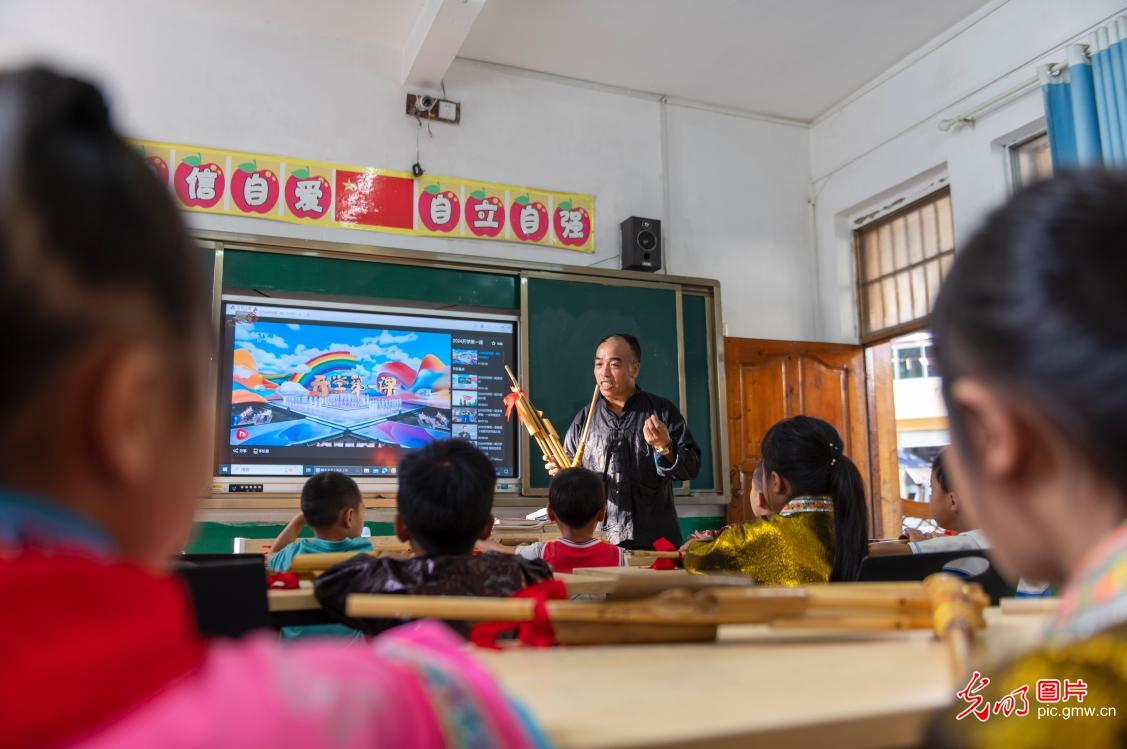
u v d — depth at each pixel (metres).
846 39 5.03
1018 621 0.73
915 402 6.43
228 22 4.56
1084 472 0.32
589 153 5.29
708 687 0.49
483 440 4.62
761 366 5.42
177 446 0.28
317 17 4.59
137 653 0.23
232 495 4.05
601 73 5.30
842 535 1.67
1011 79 4.54
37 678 0.21
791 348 5.50
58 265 0.24
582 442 3.54
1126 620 0.28
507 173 5.03
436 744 0.26
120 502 0.27
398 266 4.56
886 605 0.70
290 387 4.26
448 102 4.90
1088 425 0.31
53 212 0.25
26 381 0.24
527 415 3.67
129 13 4.39
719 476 5.08
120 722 0.22
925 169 5.07
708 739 0.40
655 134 5.51
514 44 4.95
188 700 0.23
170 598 0.26
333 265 4.43
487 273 4.75
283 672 0.25
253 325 4.24
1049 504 0.33
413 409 4.49
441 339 4.61
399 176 4.76
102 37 4.33
